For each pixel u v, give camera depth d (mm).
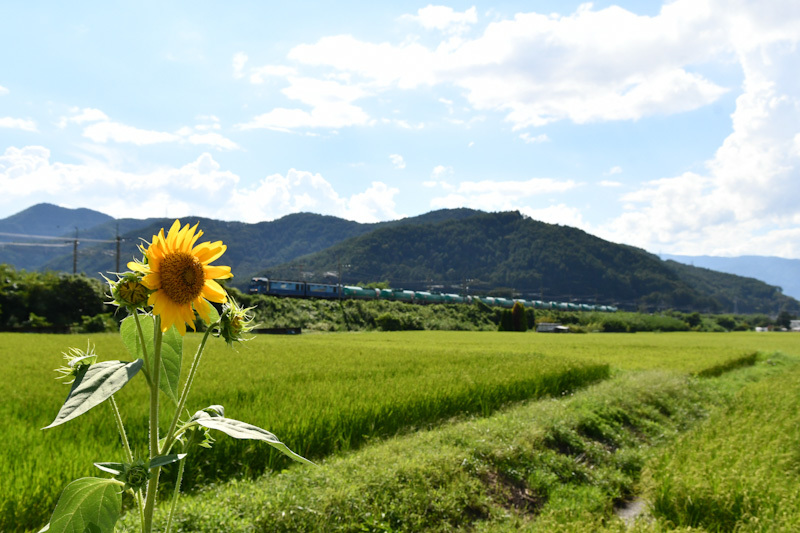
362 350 23297
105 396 1297
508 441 8234
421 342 37031
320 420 8164
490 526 5852
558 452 8758
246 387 10898
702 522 5918
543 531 5488
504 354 22250
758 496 6062
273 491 5457
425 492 6035
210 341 25422
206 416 1664
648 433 10867
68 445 6449
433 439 7984
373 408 9281
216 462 6605
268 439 1546
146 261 1677
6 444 6406
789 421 10070
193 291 1607
